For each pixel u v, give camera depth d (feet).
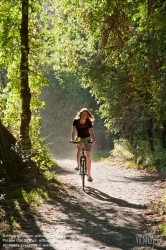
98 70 61.31
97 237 19.31
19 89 41.65
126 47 41.24
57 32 61.05
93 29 59.67
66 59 68.23
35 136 39.17
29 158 36.45
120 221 22.53
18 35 41.63
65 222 22.15
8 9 40.34
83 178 33.12
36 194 28.32
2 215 22.45
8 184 31.22
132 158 55.62
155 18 31.63
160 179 37.91
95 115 101.30
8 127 44.14
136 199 28.76
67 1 56.03
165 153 44.62
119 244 18.22
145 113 48.37
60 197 29.27
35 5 41.91
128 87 53.78
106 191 32.22
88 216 23.68
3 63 44.32
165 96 32.96
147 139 55.21
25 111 38.55
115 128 61.11
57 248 17.44
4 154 33.19
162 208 25.04
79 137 33.71
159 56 35.73
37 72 43.62
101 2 53.42
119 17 57.41
